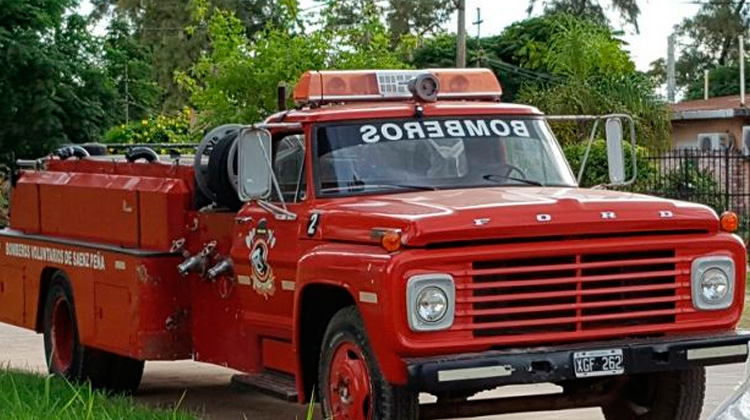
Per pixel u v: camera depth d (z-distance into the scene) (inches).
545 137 408.8
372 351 341.7
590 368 337.4
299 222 377.4
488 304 334.6
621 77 1179.3
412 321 328.8
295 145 394.6
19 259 534.9
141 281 445.1
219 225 426.3
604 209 345.1
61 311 511.2
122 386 497.4
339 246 356.5
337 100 405.7
